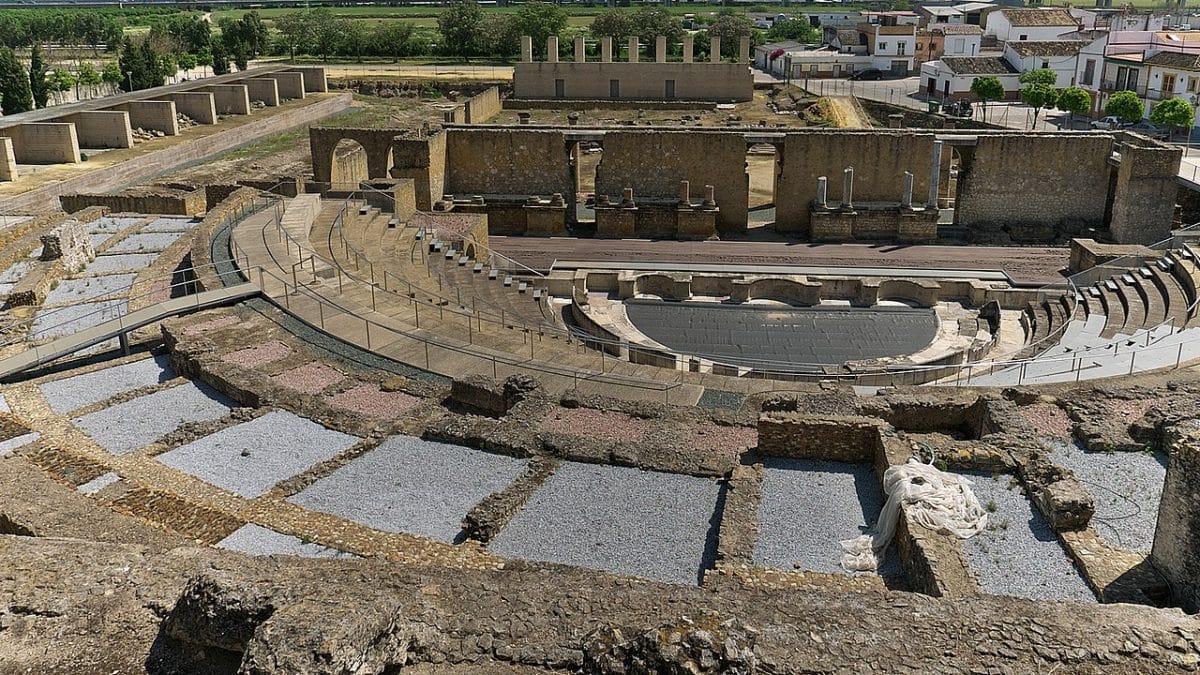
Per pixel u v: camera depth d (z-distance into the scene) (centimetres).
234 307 3744
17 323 3756
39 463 2441
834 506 2162
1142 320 4366
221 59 13512
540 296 4834
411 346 3394
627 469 2369
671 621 1294
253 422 2689
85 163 7425
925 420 2617
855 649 1270
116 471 2398
